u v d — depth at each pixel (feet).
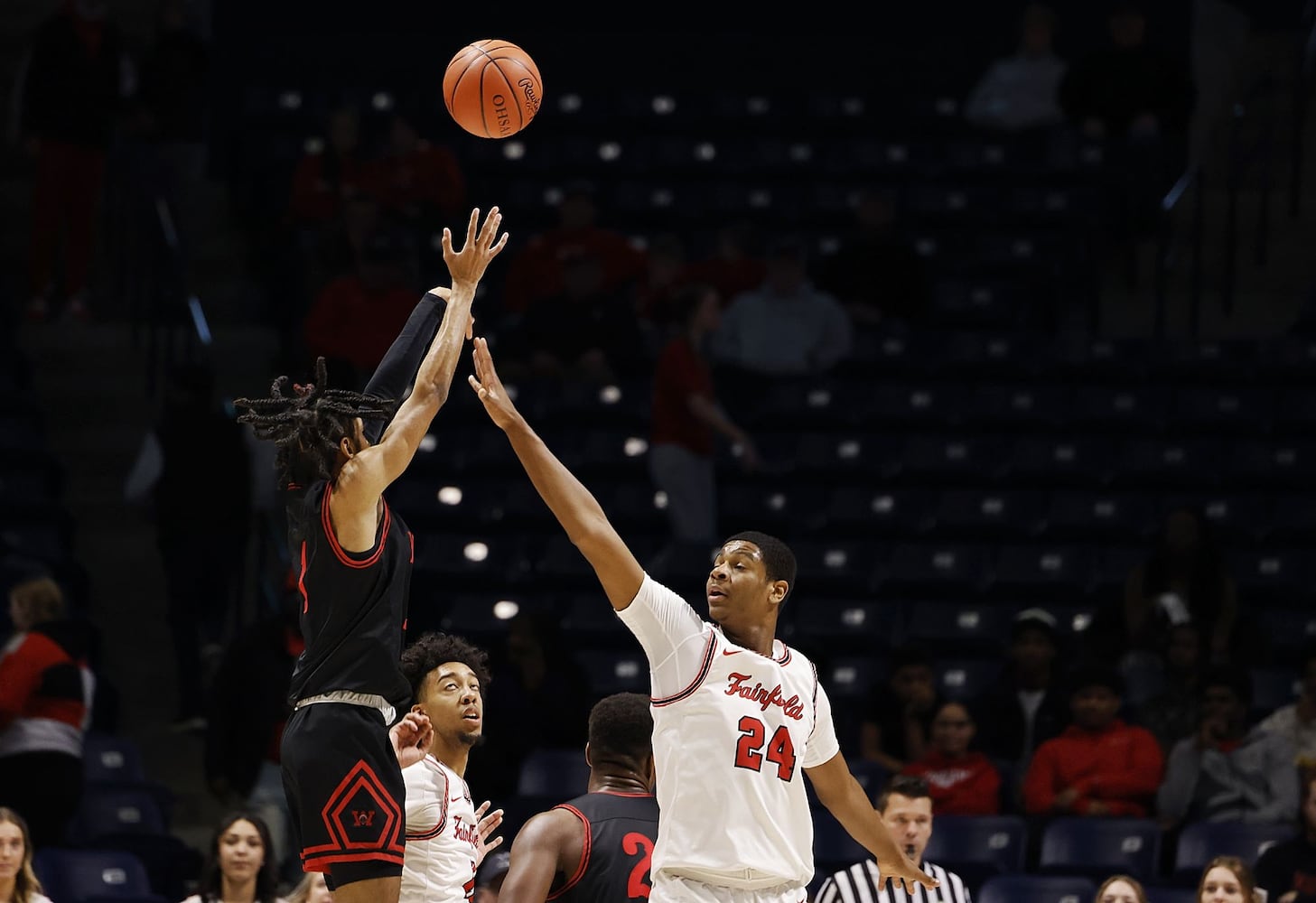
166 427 52.75
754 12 82.12
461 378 62.23
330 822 20.01
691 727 20.84
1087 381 63.05
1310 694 44.47
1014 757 46.44
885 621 54.03
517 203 72.18
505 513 57.21
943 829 41.98
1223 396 61.93
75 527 58.34
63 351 64.34
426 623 49.42
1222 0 78.33
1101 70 73.10
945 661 51.19
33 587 44.29
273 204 71.15
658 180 74.43
